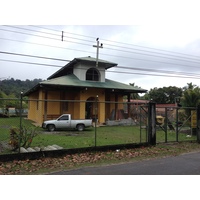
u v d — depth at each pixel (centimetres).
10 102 2148
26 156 730
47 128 1650
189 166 688
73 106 2277
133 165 695
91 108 2305
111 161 744
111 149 902
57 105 2184
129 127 1916
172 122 1728
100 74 2397
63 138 1255
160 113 2389
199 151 966
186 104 1591
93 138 1273
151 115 1042
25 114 3259
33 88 2267
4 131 1425
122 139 1251
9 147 920
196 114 1227
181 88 5812
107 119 2220
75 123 1686
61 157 774
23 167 650
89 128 1831
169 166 685
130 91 2392
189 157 828
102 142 1131
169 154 879
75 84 2080
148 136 1033
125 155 833
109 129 1781
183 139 1302
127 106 2516
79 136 1361
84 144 1070
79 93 2192
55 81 2095
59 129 1686
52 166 666
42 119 2072
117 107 2439
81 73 2297
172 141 1153
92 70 2394
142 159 784
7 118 2000
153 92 5831
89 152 846
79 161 727
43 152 758
